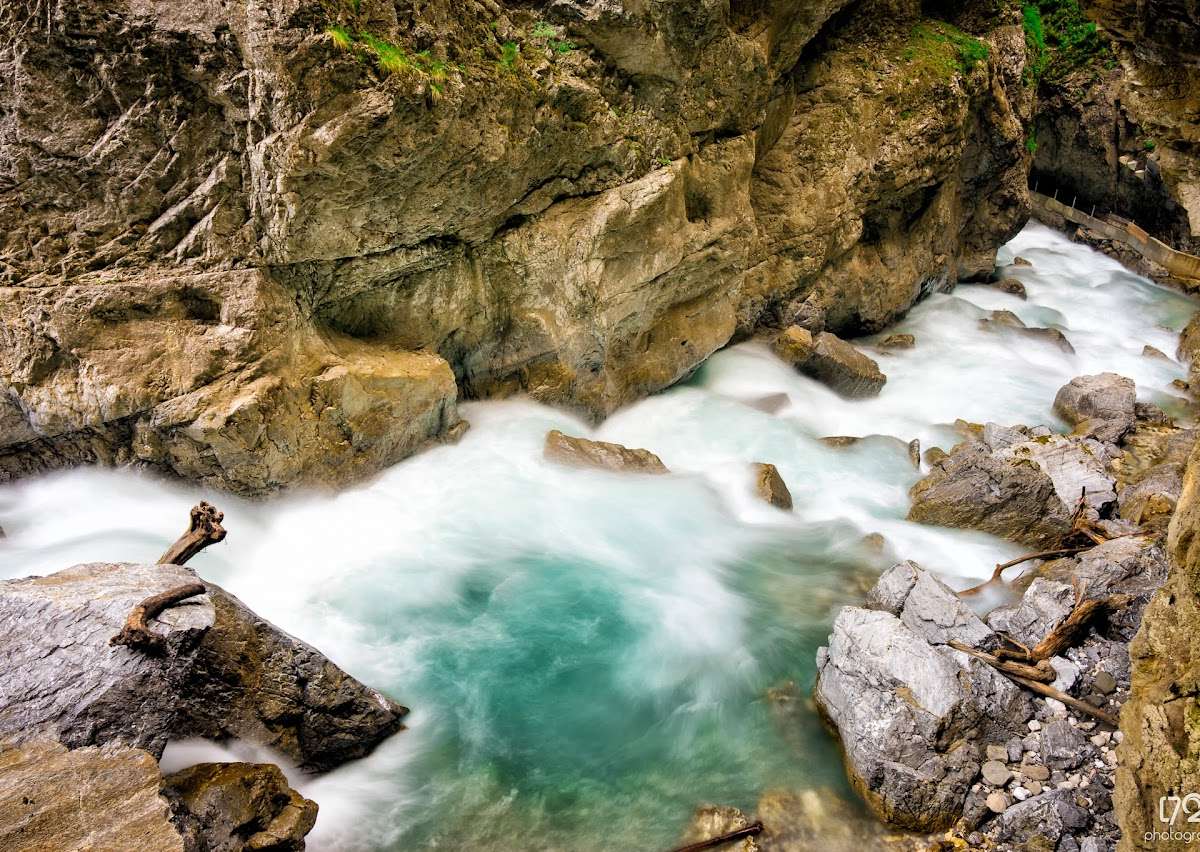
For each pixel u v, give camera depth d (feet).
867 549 31.45
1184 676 13.91
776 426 40.50
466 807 20.40
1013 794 20.08
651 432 39.27
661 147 35.63
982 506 32.04
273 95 24.20
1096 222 76.02
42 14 24.57
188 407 26.43
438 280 33.27
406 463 33.55
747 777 21.58
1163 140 38.73
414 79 25.16
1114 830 19.06
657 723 23.36
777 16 38.78
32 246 26.58
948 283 61.52
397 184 27.61
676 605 28.12
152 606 17.47
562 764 21.84
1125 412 41.57
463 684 24.02
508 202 32.32
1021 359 52.34
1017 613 25.43
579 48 32.32
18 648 16.71
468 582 28.19
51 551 26.02
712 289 41.65
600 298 35.40
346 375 29.63
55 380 26.45
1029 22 59.93
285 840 16.85
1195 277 65.41
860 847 19.53
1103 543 28.58
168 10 24.32
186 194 27.04
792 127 46.47
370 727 21.13
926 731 20.63
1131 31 34.71
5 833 13.75
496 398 38.01
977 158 57.36
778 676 25.21
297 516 29.96
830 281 49.75
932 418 44.57
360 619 25.84
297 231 26.63
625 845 19.51
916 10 49.98
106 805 14.56
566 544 30.71
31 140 25.98
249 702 19.12
